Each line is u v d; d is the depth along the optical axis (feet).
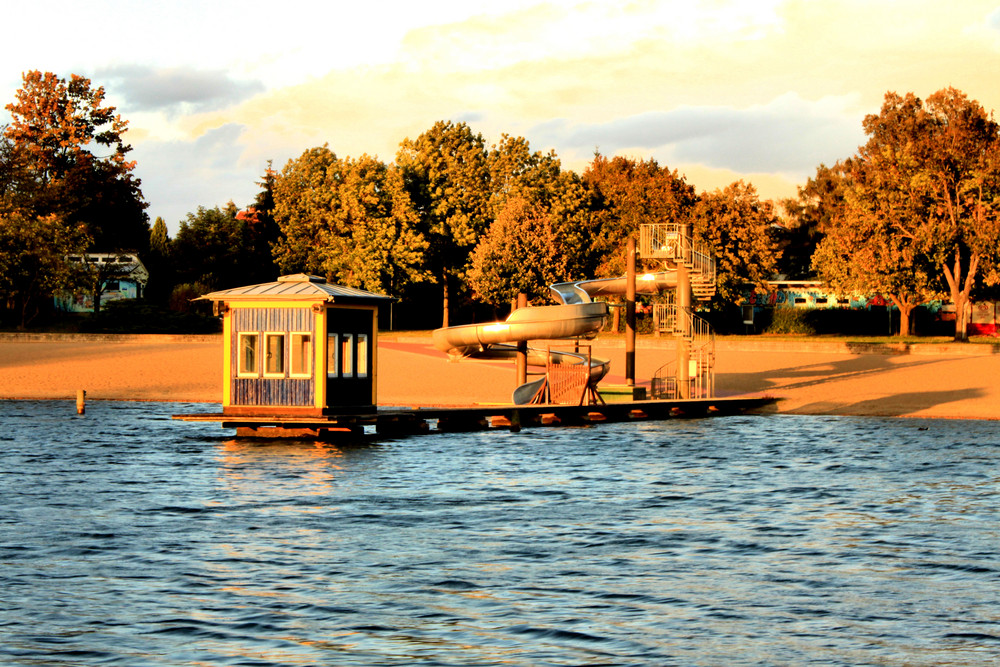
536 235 569.23
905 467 188.34
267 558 114.73
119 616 93.30
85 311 641.81
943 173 510.99
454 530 130.72
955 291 513.86
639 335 561.43
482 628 90.63
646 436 236.43
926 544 123.54
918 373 362.74
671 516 140.87
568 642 87.10
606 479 173.17
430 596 100.22
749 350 462.60
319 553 117.39
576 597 100.17
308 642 86.74
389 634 88.94
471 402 299.17
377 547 120.57
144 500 150.10
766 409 299.38
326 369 215.51
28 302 572.10
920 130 530.68
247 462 189.37
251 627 90.53
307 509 144.25
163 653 83.92
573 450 210.59
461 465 188.14
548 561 114.32
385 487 163.53
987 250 491.72
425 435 234.17
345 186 630.33
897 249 509.35
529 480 171.63
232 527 131.44
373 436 228.84
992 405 296.51
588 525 134.21
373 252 599.57
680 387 310.24
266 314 216.33
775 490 162.81
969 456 203.31
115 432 236.63
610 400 298.35
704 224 585.22
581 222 620.49
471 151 655.76
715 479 173.68
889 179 516.32
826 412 293.02
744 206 596.70
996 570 110.73
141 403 313.53
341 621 92.43
